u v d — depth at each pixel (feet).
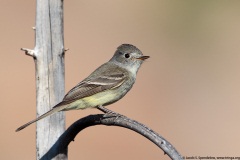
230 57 74.08
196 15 81.71
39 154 29.09
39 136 29.25
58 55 29.01
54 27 28.91
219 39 78.07
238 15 82.38
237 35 79.36
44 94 29.04
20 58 65.62
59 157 28.58
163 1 81.05
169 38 76.54
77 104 34.45
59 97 29.17
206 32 79.56
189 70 70.23
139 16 77.41
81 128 28.45
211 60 72.95
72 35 71.00
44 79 29.01
